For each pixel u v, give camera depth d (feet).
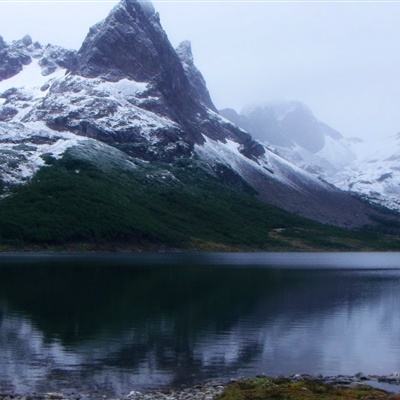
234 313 360.69
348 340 287.69
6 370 221.66
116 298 417.49
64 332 293.02
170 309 371.35
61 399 185.68
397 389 201.46
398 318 355.97
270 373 224.12
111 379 211.82
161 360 240.53
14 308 363.97
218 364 235.81
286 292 479.00
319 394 182.39
